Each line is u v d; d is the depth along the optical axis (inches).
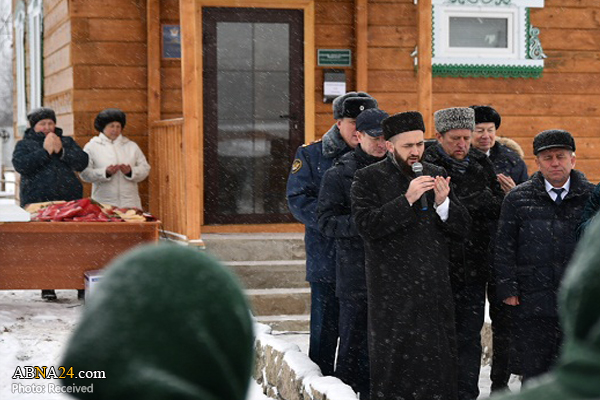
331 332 221.6
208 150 370.9
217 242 330.6
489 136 244.2
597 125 407.5
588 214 193.2
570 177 204.5
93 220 299.3
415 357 184.1
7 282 295.3
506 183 237.5
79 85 364.5
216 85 371.9
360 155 209.6
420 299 184.5
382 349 186.2
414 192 181.6
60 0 390.3
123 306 23.3
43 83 447.5
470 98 396.2
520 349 207.0
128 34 367.6
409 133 189.8
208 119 370.9
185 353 23.3
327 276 218.5
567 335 25.9
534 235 203.3
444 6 392.2
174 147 335.6
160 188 356.5
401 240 185.9
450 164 218.2
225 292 24.5
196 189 318.3
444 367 185.6
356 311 205.2
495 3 396.2
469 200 214.8
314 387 189.2
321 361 222.2
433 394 184.4
